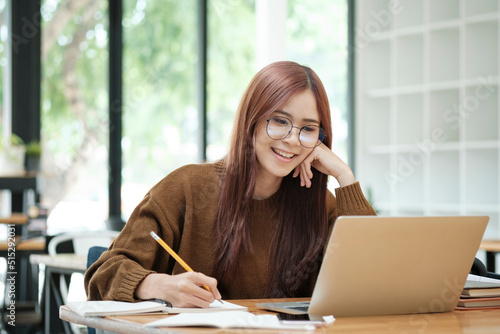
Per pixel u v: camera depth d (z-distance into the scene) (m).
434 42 5.71
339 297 1.26
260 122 1.61
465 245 1.34
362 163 6.21
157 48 5.27
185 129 5.34
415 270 1.31
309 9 6.10
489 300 1.43
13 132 4.76
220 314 1.16
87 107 5.03
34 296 3.92
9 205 4.49
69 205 4.92
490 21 5.36
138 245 1.54
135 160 5.17
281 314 1.25
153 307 1.25
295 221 1.70
